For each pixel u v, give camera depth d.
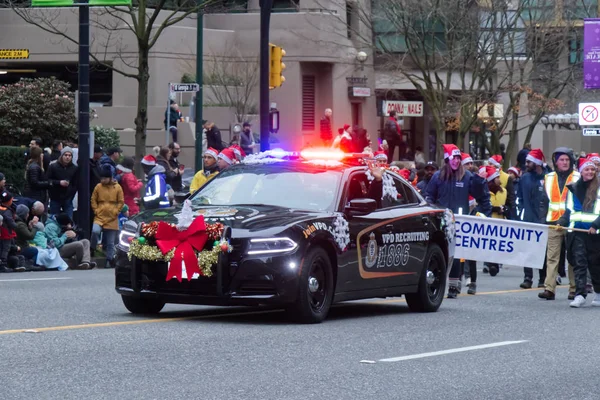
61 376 9.76
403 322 14.99
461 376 10.66
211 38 48.47
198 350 11.52
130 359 10.77
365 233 14.95
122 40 46.94
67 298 16.88
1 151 32.41
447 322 15.14
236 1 49.97
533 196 22.64
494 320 15.55
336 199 14.72
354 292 14.85
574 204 18.11
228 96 47.06
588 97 52.38
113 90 47.44
